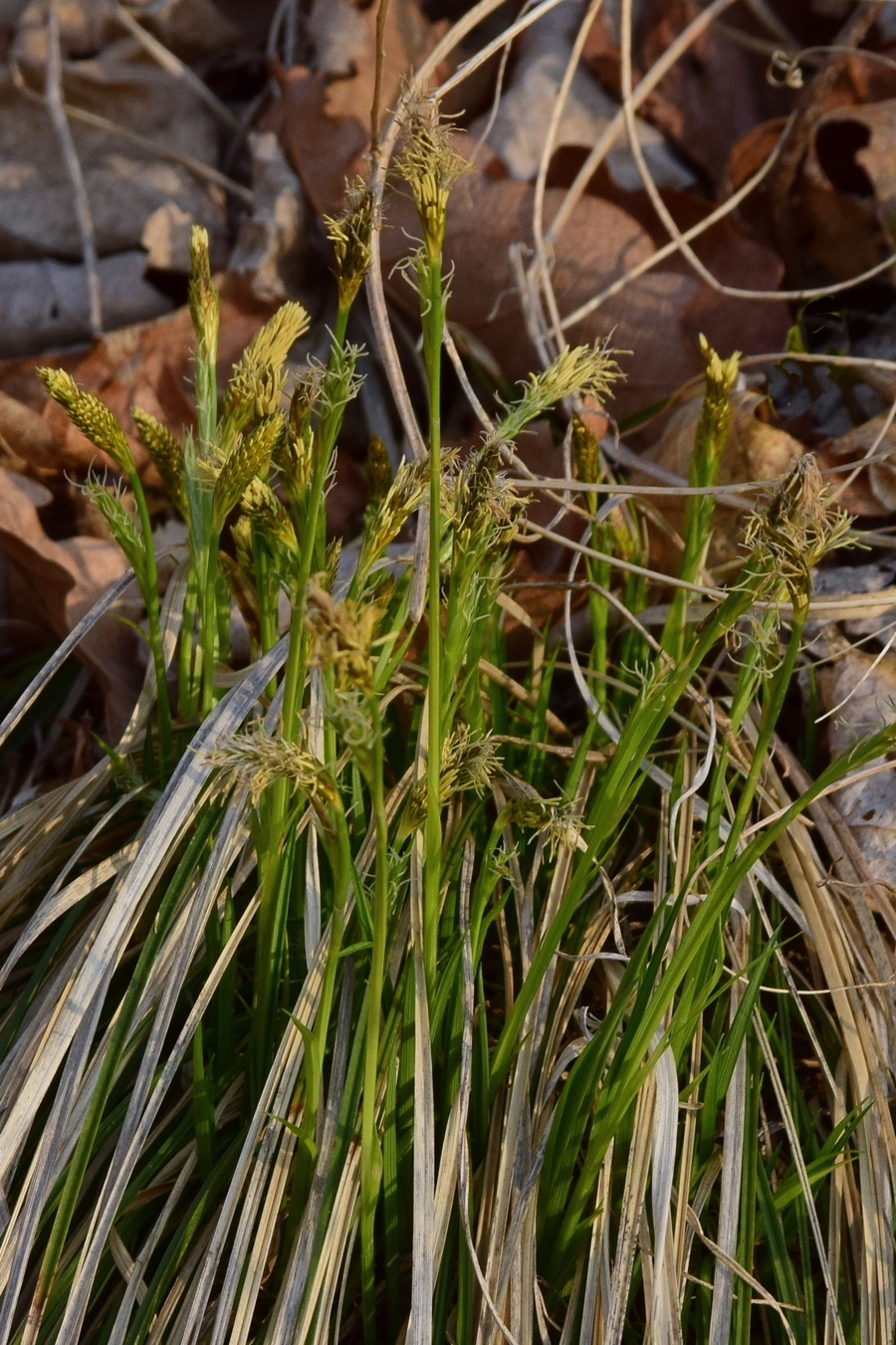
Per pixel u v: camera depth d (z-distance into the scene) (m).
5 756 0.71
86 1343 0.53
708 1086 0.53
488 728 0.60
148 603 0.56
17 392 0.74
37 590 0.69
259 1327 0.53
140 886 0.53
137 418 0.55
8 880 0.58
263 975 0.52
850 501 0.63
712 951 0.53
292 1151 0.52
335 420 0.49
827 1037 0.58
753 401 0.64
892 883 0.58
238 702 0.54
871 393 0.71
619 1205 0.53
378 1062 0.52
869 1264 0.53
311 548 0.49
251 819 0.54
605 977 0.56
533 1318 0.53
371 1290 0.51
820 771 0.61
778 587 0.50
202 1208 0.52
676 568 0.65
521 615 0.61
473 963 0.53
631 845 0.60
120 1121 0.54
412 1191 0.53
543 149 0.73
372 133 0.52
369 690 0.46
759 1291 0.52
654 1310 0.51
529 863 0.58
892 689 0.60
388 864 0.50
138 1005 0.53
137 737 0.59
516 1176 0.53
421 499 0.51
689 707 0.61
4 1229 0.52
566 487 0.56
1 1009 0.57
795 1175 0.54
